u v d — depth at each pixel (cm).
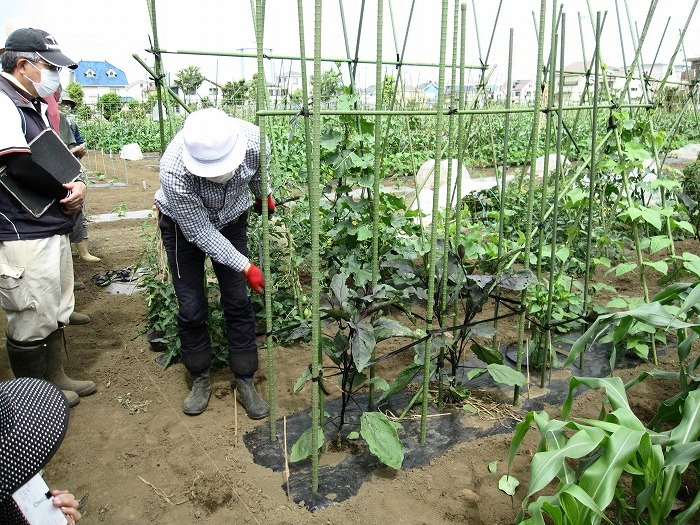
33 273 309
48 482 278
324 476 281
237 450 301
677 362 395
